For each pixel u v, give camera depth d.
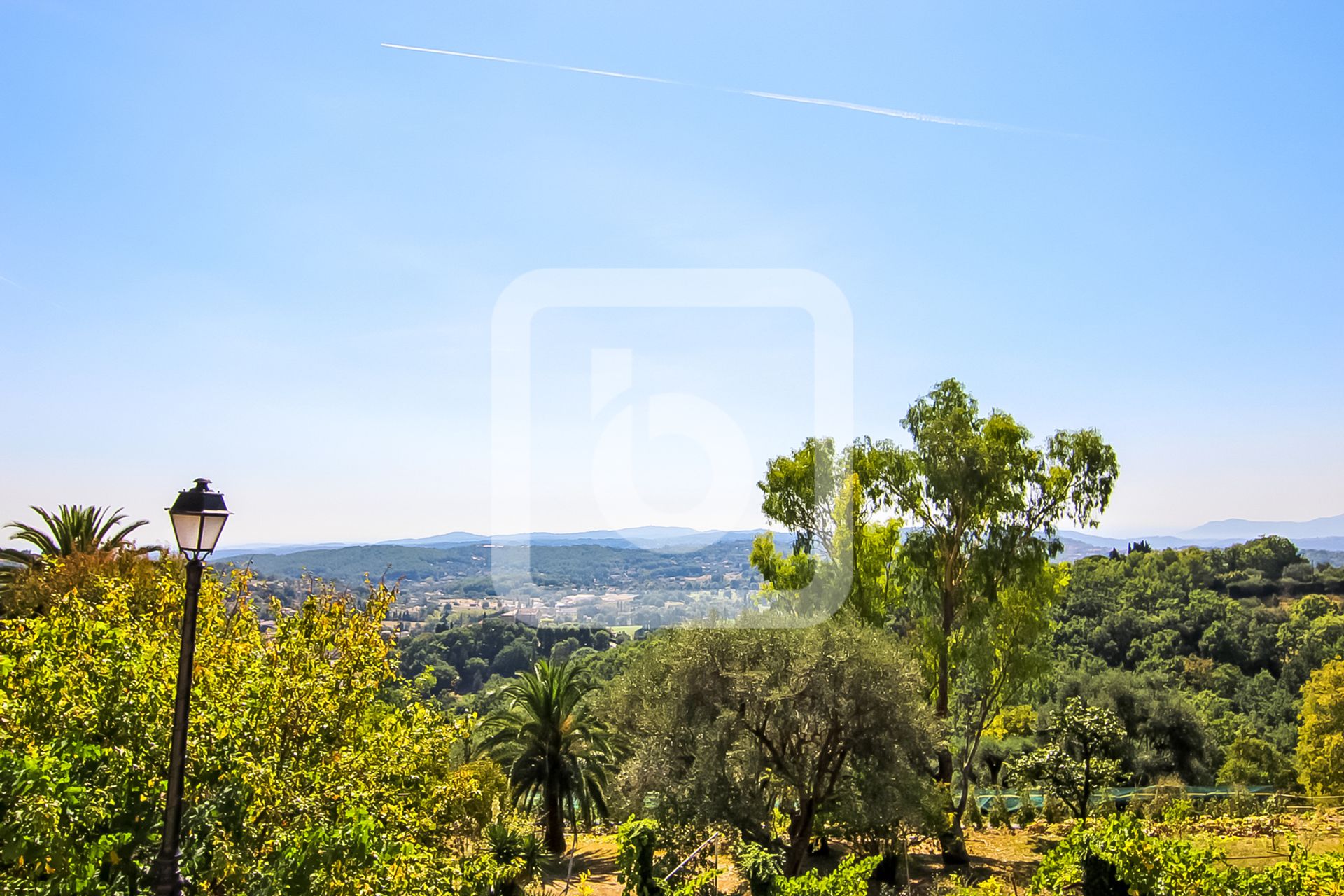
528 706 20.61
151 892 4.95
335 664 7.81
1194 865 6.55
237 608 8.23
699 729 13.41
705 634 12.52
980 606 18.94
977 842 17.75
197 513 5.09
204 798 5.95
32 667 5.98
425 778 8.16
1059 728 19.83
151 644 7.05
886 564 18.56
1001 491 18.77
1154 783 28.30
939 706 18.97
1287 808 15.07
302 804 6.45
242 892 5.30
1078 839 6.99
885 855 14.53
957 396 19.70
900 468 18.80
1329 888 6.21
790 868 14.16
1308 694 30.58
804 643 12.92
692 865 8.00
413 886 6.49
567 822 23.75
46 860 4.23
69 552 16.52
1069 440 19.59
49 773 4.44
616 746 19.98
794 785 14.15
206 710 6.63
